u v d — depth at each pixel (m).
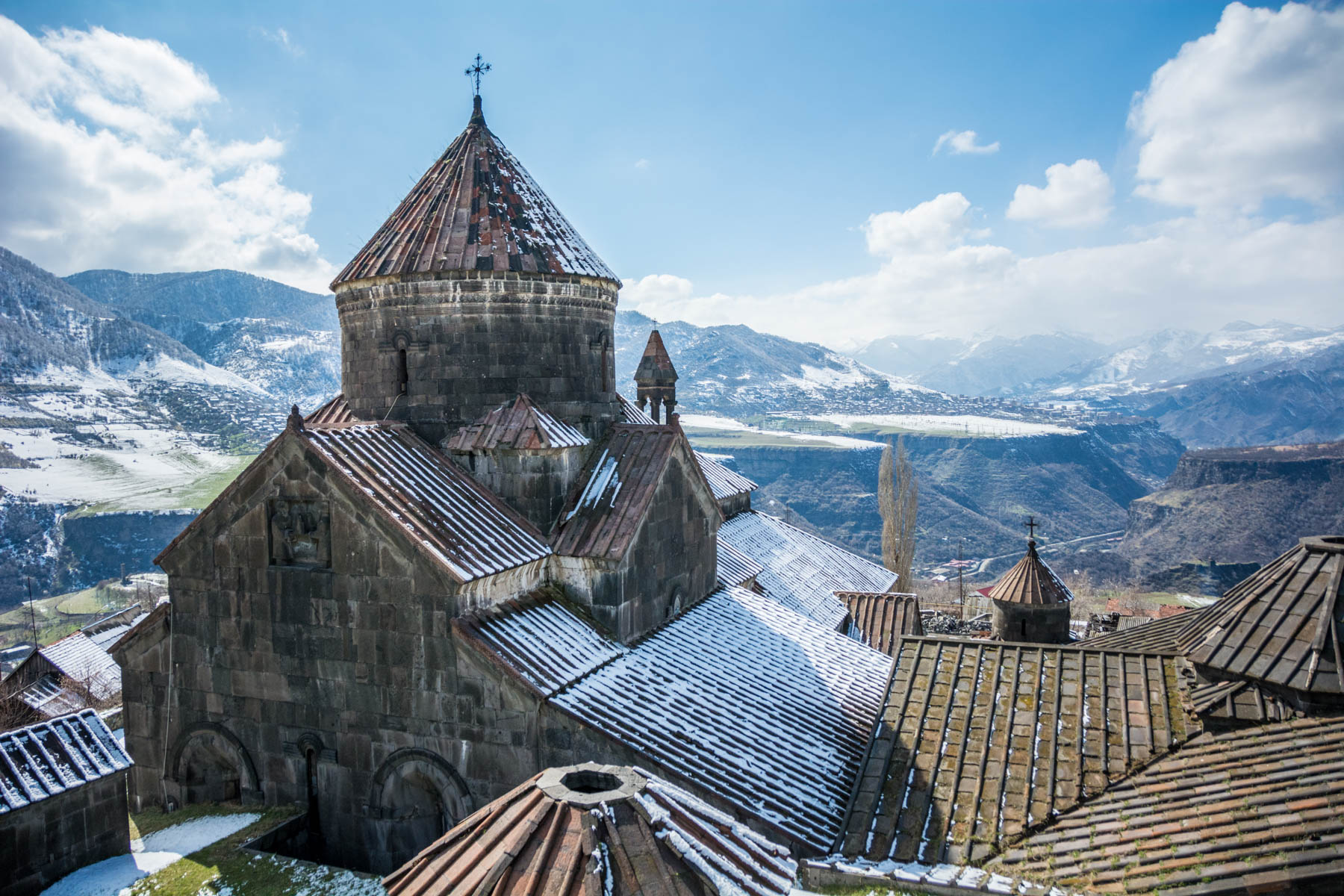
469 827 9.19
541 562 17.56
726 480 37.53
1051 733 13.49
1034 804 12.31
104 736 15.31
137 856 14.63
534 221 20.25
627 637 17.94
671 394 32.97
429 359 19.06
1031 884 10.48
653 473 19.19
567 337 20.03
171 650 16.92
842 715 17.70
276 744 16.16
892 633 32.66
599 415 21.08
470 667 14.74
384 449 17.22
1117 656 14.84
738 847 9.12
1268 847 9.79
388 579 15.14
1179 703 13.55
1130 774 12.47
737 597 23.52
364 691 15.41
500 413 18.72
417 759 15.09
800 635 21.72
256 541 16.03
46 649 45.53
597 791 9.46
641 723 14.71
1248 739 12.13
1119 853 10.66
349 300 19.92
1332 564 12.91
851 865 11.67
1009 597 30.02
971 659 15.51
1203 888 9.51
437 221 19.69
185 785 17.06
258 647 16.16
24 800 13.55
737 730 15.66
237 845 14.70
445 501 16.80
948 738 13.91
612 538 17.69
